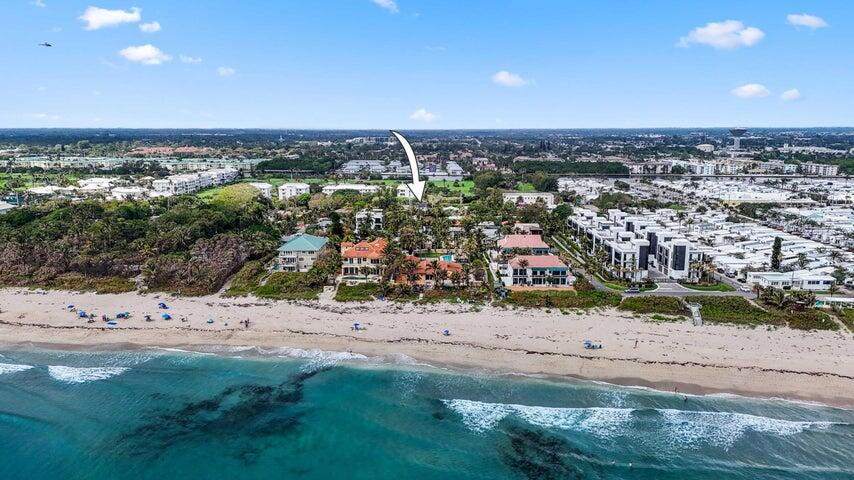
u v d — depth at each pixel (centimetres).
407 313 12281
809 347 10506
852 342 10675
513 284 14038
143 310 12562
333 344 11000
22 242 16400
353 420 8656
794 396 9125
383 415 8781
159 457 7850
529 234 17950
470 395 9294
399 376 9881
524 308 12506
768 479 7375
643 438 8200
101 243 16288
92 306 12838
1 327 11819
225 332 11525
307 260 15312
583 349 10575
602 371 9888
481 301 12875
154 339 11312
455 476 7462
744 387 9362
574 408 8906
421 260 14688
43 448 8031
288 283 13825
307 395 9356
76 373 10088
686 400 9075
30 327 11812
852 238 19312
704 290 13712
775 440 8131
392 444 8106
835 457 7788
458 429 8431
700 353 10362
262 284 14050
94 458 7838
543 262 14212
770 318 11631
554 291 13262
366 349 10800
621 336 11069
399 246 16712
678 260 14662
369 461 7762
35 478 7462
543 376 9794
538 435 8281
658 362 10100
